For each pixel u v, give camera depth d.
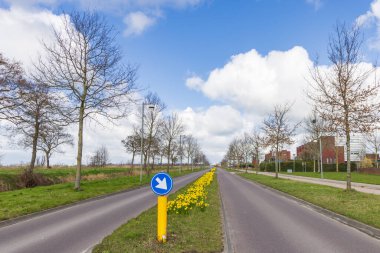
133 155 52.34
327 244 7.55
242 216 11.73
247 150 69.81
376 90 17.34
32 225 10.02
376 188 23.89
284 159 92.19
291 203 15.90
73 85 20.61
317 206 13.82
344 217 10.95
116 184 26.19
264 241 7.83
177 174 54.38
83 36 20.58
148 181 32.25
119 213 12.32
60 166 50.84
